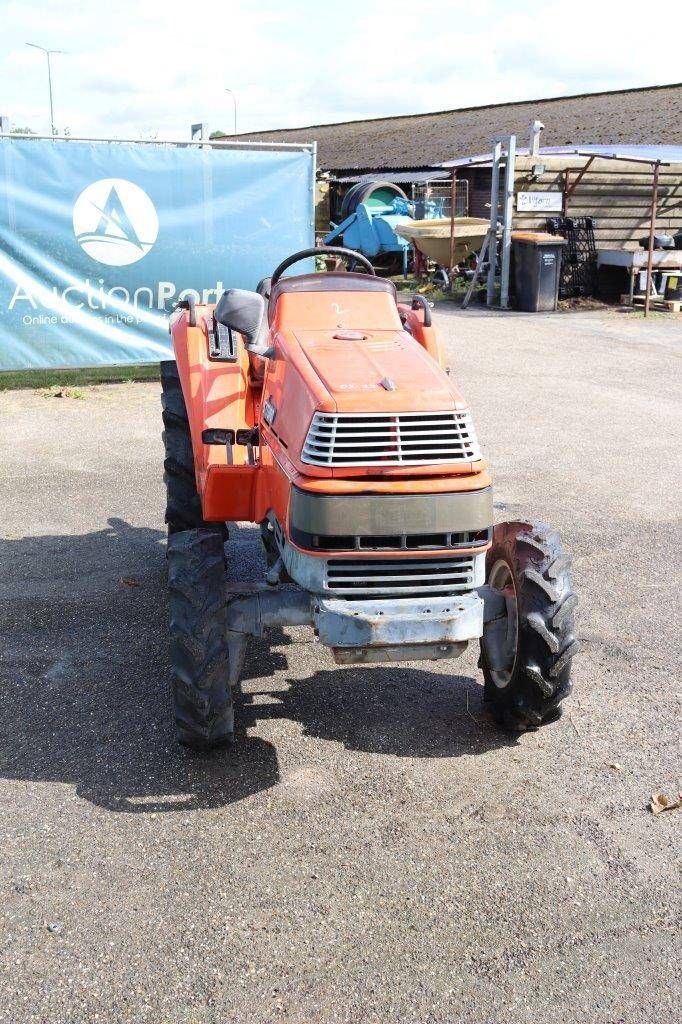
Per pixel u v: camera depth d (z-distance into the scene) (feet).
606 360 43.06
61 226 32.83
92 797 12.26
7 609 17.48
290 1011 9.13
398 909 10.45
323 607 11.76
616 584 19.11
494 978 9.57
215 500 13.60
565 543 21.11
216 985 9.40
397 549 11.68
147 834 11.57
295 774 12.87
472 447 11.93
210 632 12.18
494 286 61.62
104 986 9.36
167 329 35.09
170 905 10.43
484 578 12.50
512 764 13.24
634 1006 9.27
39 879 10.76
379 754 13.39
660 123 84.74
